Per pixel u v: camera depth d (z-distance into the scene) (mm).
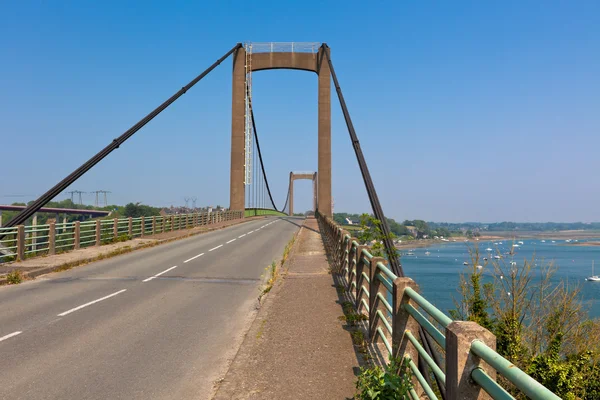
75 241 20578
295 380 5211
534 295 9414
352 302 9219
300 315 8180
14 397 5031
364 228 12320
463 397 2750
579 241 116438
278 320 7836
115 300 10539
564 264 58656
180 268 15836
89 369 5949
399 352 4676
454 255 82062
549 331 9164
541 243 106938
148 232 29031
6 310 9484
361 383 4195
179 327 8117
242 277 13961
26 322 8453
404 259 74438
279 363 5762
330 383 5117
